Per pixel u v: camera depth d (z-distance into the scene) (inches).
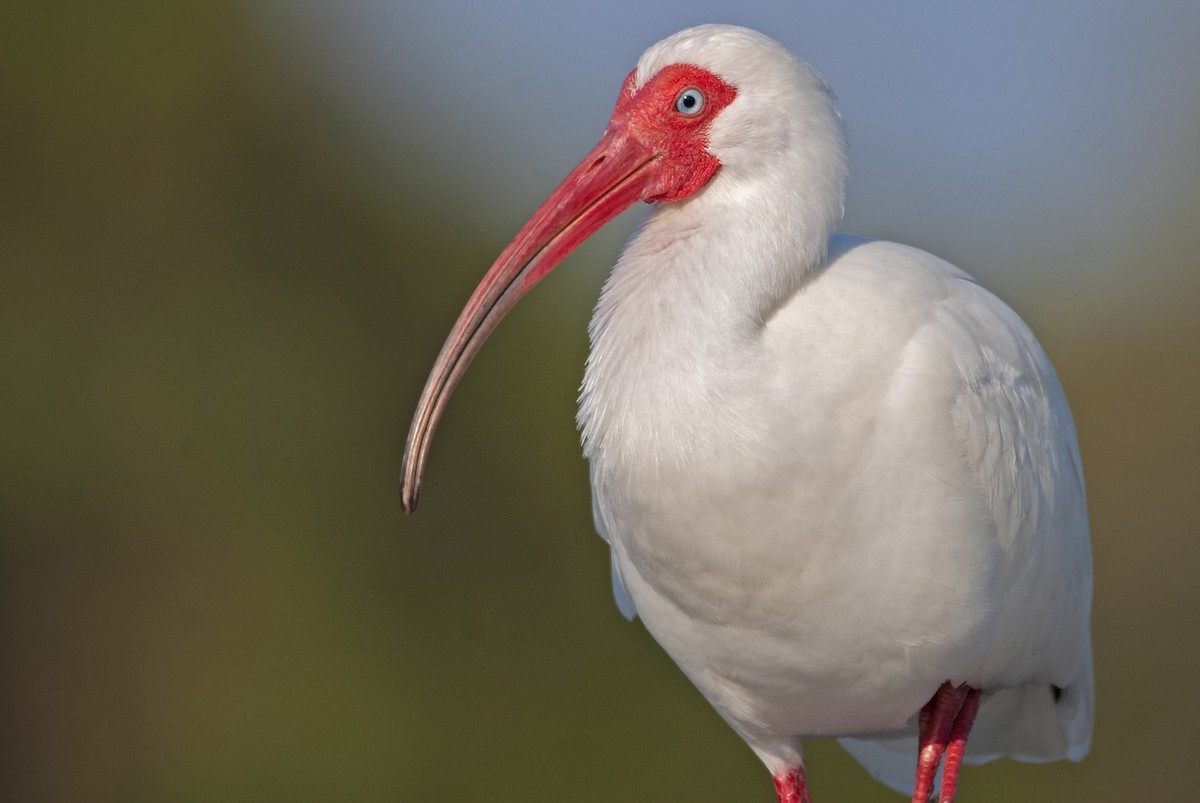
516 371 727.1
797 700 294.7
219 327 759.7
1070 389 812.0
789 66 280.2
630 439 270.8
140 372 746.8
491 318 296.4
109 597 717.9
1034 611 299.7
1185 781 684.1
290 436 743.1
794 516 266.2
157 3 788.6
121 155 773.3
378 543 719.7
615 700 680.4
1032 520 292.7
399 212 797.9
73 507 724.7
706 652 293.1
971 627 281.9
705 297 269.9
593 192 286.7
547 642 695.1
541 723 682.8
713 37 282.0
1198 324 817.5
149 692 708.7
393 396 762.2
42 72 769.6
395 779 678.5
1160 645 726.5
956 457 274.5
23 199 756.6
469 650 699.4
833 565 270.2
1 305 742.5
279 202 789.2
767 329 271.4
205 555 721.0
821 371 266.8
